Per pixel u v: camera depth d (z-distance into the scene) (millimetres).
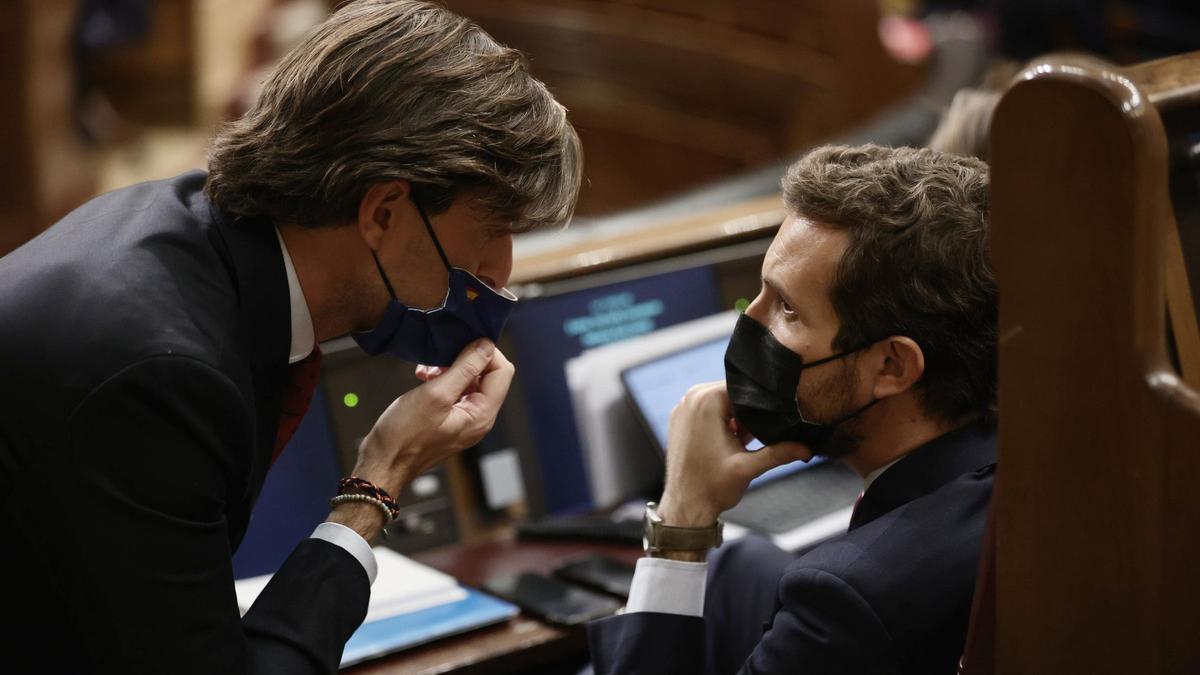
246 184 2398
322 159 2352
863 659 2371
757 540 3316
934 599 2379
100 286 2219
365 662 3182
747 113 12438
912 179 2584
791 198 2676
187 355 2166
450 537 4156
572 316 4500
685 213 5789
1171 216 2012
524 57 2562
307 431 3924
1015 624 1932
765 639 2471
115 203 2502
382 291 2516
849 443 2725
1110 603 1815
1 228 10180
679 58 12461
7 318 2195
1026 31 9898
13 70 10008
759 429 2734
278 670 2299
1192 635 1732
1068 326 1781
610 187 12875
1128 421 1743
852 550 2461
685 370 4414
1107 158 1696
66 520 2107
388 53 2375
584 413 4219
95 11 11594
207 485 2199
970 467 2598
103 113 12406
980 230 2527
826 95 11859
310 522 3902
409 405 2662
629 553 4012
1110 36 10234
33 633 2223
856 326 2586
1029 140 1770
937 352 2568
